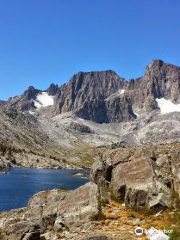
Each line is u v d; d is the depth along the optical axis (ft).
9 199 256.32
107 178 114.32
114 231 75.61
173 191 90.58
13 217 107.55
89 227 80.89
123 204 95.35
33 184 405.80
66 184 421.59
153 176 93.15
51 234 82.53
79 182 463.42
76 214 86.84
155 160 109.60
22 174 597.93
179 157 104.58
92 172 126.82
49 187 371.35
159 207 85.76
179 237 68.64
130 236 71.05
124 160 113.19
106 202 96.48
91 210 86.38
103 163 119.85
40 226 89.30
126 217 84.79
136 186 92.38
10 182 424.87
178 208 84.84
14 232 79.25
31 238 77.00
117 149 122.72
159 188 89.04
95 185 93.86
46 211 93.09
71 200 92.43
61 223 84.74
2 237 80.74
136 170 98.22
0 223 99.09
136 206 88.94
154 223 78.79
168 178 96.07
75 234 76.84
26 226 79.77
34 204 112.88
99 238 64.34
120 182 99.40
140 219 83.15
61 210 90.48
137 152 113.19
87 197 90.84
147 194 88.84
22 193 302.25
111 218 85.05
